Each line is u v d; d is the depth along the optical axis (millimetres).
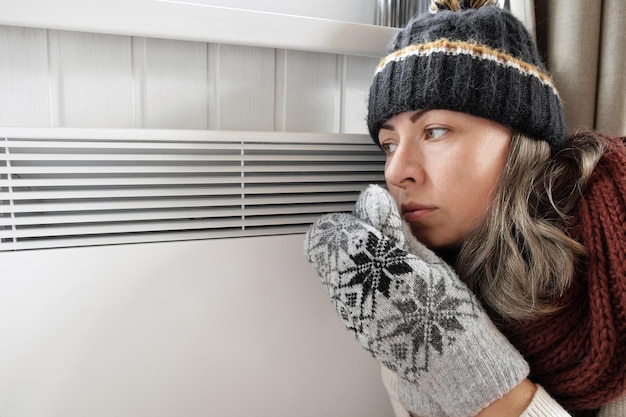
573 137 662
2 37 666
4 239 637
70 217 644
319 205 778
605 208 567
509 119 571
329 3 890
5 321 627
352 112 867
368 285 525
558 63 772
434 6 676
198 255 690
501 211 580
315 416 803
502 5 823
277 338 754
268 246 724
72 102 707
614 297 536
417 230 638
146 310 681
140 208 685
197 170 688
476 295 619
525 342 584
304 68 822
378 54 802
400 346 512
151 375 699
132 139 653
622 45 740
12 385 644
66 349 657
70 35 691
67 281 642
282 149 733
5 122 685
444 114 572
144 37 723
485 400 503
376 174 816
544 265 563
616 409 591
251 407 760
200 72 762
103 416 689
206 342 717
